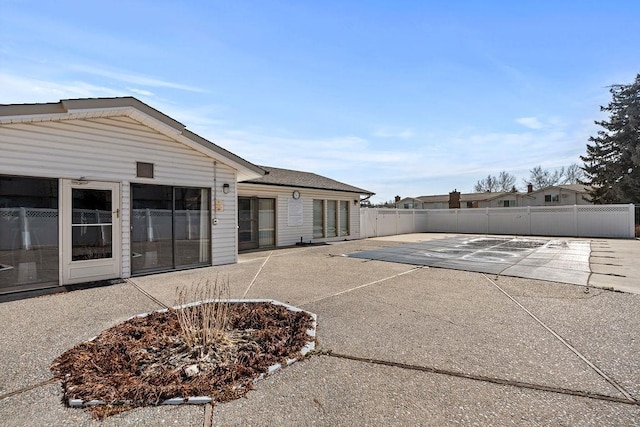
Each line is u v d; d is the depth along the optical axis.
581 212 19.11
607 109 28.30
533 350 3.37
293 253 11.38
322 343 3.54
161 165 7.65
